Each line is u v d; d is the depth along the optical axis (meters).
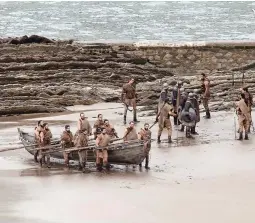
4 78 80.69
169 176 44.97
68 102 74.62
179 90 57.09
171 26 157.50
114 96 76.88
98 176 45.16
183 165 47.47
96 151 46.28
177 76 87.06
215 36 138.62
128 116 65.94
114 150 46.19
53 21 171.62
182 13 191.75
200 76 83.81
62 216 37.12
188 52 94.94
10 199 40.06
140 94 75.25
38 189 42.09
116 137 49.44
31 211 37.94
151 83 80.88
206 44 96.56
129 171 46.34
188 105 55.62
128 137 47.19
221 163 47.88
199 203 39.34
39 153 48.38
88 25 160.12
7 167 47.81
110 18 177.25
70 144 47.78
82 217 37.00
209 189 42.06
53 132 58.62
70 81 82.56
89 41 113.75
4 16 187.25
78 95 76.25
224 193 41.22
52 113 70.81
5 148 53.00
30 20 175.50
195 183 43.28
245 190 41.75
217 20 173.25
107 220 36.50
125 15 185.88
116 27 155.25
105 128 48.88
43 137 48.00
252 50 94.19
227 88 76.31
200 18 178.12
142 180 44.03
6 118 68.25
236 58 94.38
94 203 39.31
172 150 51.44
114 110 70.69
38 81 81.75
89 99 75.62
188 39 131.75
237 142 53.72
